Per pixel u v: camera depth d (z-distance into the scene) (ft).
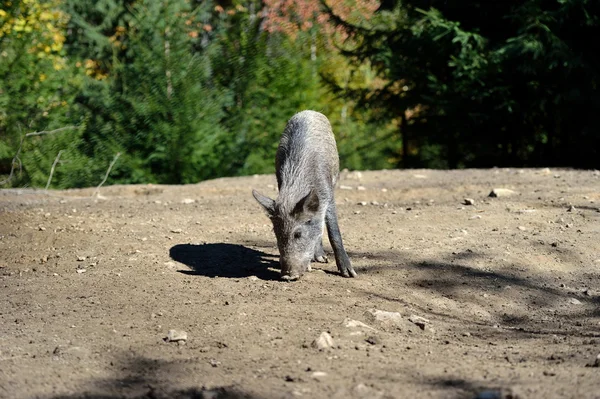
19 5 55.01
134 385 15.01
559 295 23.38
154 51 59.88
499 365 15.98
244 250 27.12
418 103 60.08
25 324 19.49
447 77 59.21
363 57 62.59
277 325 18.71
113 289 22.47
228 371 15.57
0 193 40.45
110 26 67.97
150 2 61.93
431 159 73.20
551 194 35.35
